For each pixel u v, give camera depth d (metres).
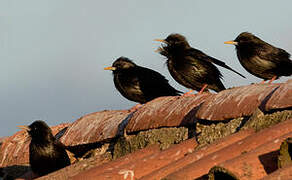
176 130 10.44
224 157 7.30
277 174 5.88
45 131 13.60
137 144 11.06
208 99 10.16
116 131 11.97
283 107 8.40
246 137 7.93
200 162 7.26
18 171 14.77
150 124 10.89
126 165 9.01
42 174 13.90
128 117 12.18
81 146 13.12
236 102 9.51
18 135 15.50
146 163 8.94
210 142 9.47
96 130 12.66
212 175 6.37
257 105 9.04
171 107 10.95
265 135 7.53
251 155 6.73
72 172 11.42
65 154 13.51
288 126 7.59
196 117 9.87
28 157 14.55
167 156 9.10
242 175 6.39
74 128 13.45
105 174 8.78
